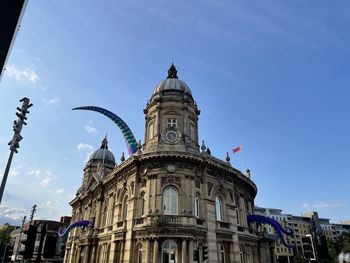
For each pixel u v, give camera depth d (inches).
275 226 1508.4
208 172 1311.5
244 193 1573.6
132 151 1502.2
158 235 1045.2
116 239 1230.3
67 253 2192.4
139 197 1209.4
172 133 1337.4
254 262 1444.4
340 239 3420.3
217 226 1233.4
